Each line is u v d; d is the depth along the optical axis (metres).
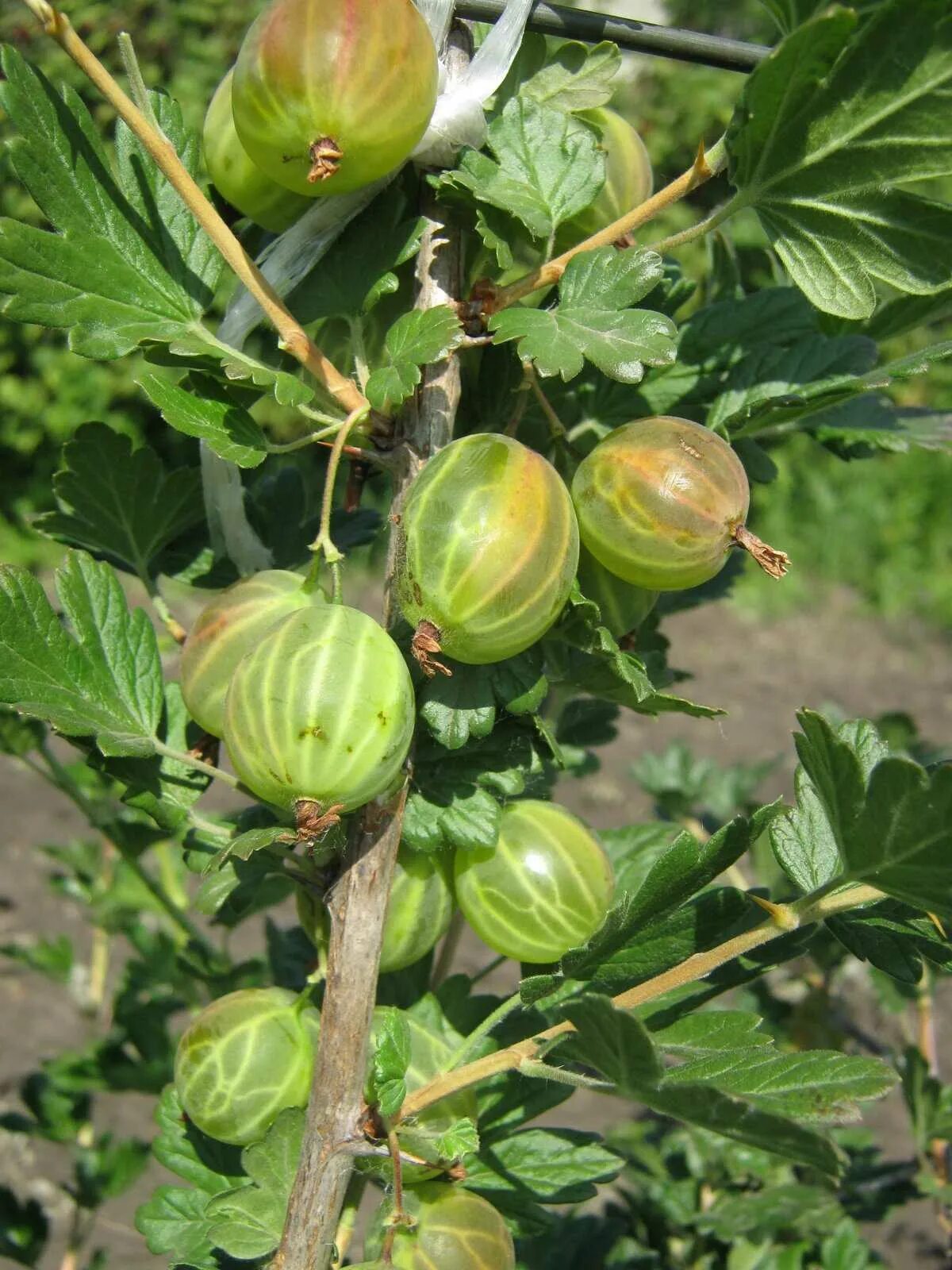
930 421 0.26
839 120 0.20
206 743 0.24
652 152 1.36
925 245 0.20
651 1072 0.17
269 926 0.32
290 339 0.21
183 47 1.26
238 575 0.26
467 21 0.22
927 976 0.38
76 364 1.25
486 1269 0.21
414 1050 0.22
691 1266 0.37
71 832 0.82
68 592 0.23
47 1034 0.63
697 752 0.97
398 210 0.22
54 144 0.21
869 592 1.33
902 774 0.18
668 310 0.25
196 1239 0.23
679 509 0.20
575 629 0.21
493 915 0.22
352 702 0.19
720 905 0.21
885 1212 0.38
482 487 0.19
